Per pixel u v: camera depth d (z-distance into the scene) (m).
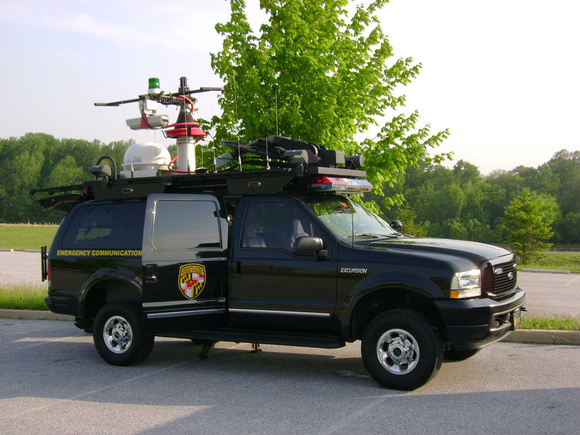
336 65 11.76
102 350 7.66
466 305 5.89
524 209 61.53
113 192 8.09
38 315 11.38
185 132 8.77
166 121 8.52
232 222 7.28
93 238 7.82
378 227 7.46
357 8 12.15
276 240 6.94
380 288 6.20
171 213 7.39
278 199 7.05
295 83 11.18
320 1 11.94
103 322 7.65
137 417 5.48
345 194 7.79
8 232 63.53
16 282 16.94
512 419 5.19
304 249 6.39
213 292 7.18
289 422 5.25
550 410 5.43
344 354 8.14
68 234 8.07
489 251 6.55
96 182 8.16
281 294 6.79
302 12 11.79
